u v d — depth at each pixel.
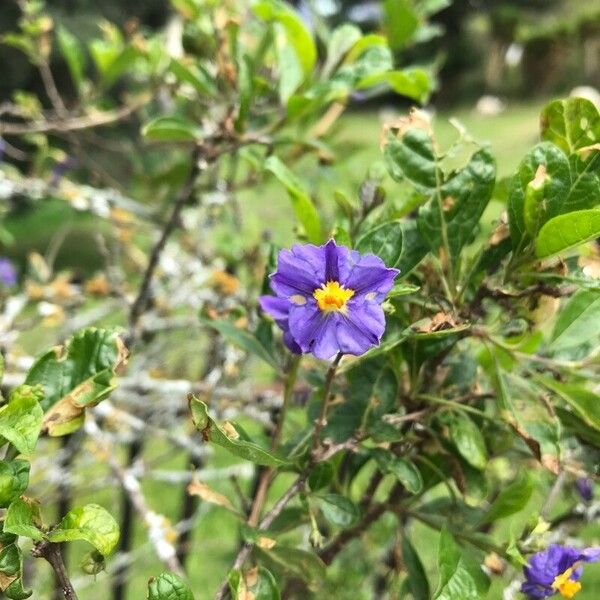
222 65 0.29
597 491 0.29
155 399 0.37
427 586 0.21
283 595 0.25
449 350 0.20
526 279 0.18
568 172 0.17
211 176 0.40
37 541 0.15
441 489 0.38
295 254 0.16
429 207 0.19
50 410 0.17
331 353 0.16
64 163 0.46
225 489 0.47
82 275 0.45
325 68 0.29
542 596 0.18
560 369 0.20
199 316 0.25
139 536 0.55
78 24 1.30
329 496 0.19
